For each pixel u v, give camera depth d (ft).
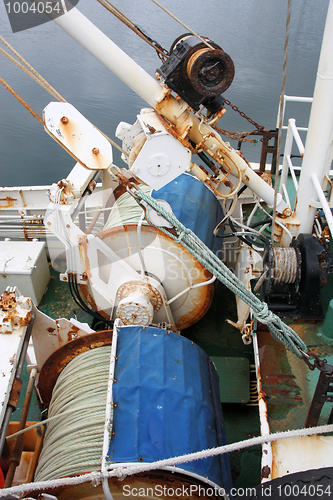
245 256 21.93
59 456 14.19
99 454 13.62
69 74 70.74
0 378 13.48
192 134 17.92
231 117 58.85
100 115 59.67
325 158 17.61
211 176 19.06
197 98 16.30
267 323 14.30
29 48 79.46
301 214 19.07
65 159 53.36
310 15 110.22
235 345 23.08
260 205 23.71
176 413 14.89
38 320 18.15
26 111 61.05
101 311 21.90
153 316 20.66
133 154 18.31
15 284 24.88
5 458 14.87
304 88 69.31
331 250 18.89
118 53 16.44
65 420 15.25
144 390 15.10
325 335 16.85
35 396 20.58
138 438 13.71
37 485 11.21
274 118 59.31
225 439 16.02
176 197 21.90
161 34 85.87
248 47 85.87
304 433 10.58
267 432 13.60
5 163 52.19
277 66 77.41
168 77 15.83
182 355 16.90
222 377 20.74
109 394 14.64
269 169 28.27
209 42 15.38
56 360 17.74
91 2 99.45
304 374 15.97
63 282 27.25
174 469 12.86
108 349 17.07
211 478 13.80
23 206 30.53
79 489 13.44
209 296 20.99
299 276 15.94
